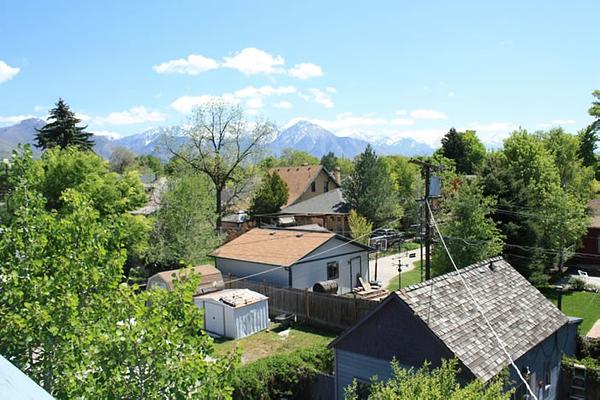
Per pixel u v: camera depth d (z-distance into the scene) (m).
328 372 15.66
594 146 45.81
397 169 62.09
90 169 24.41
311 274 27.25
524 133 33.53
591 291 28.33
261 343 20.70
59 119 46.25
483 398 7.43
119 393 5.60
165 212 30.45
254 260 27.61
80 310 6.05
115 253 6.72
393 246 45.50
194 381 5.87
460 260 23.78
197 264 31.34
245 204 53.50
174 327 6.03
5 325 5.62
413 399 7.34
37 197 6.81
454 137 75.19
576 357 16.98
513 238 28.14
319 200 52.31
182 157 45.25
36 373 5.48
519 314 14.42
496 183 28.78
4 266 6.00
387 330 12.73
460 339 11.91
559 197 29.94
